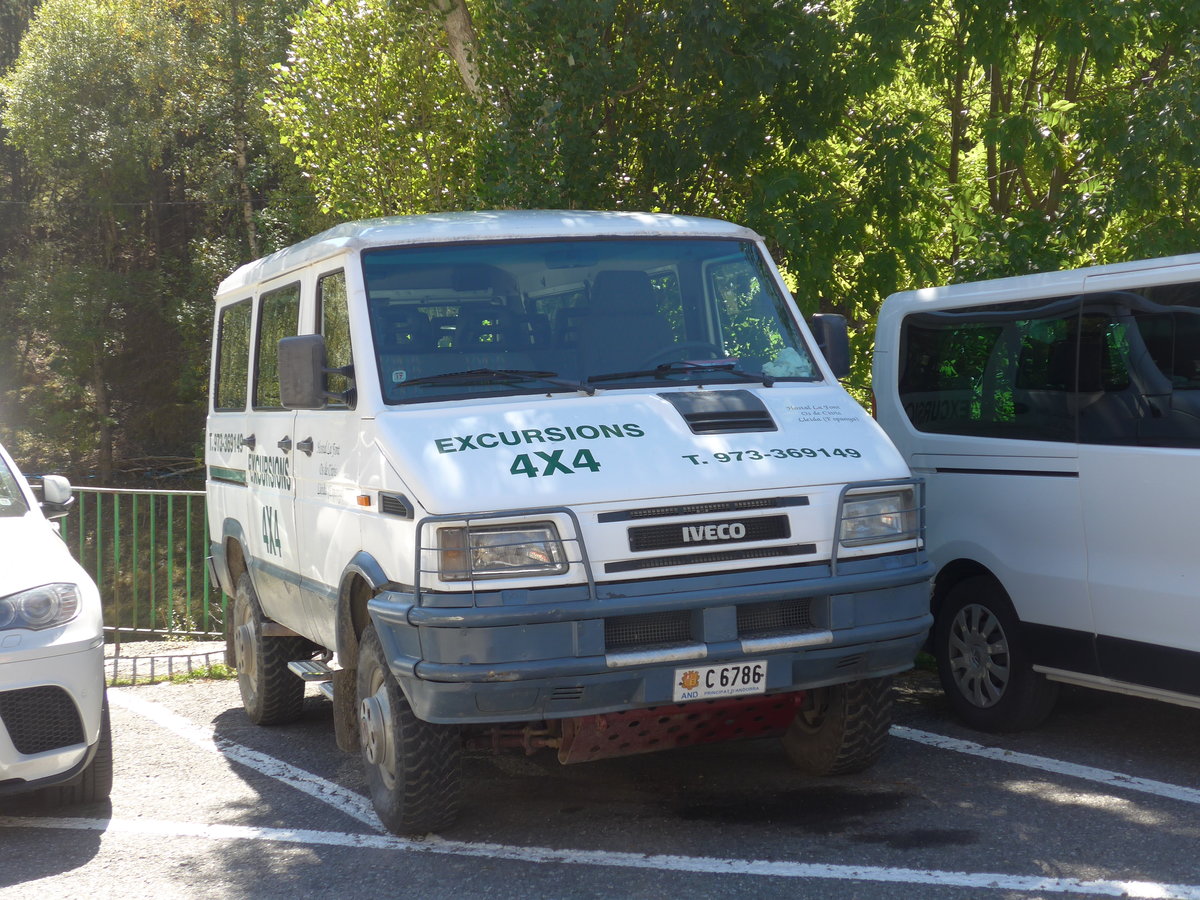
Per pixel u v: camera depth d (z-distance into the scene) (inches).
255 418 303.0
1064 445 253.0
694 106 466.3
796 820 219.6
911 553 213.5
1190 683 229.5
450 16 570.9
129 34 1579.7
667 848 207.9
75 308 1544.0
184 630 443.5
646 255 246.1
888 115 477.4
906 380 300.5
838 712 231.6
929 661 345.7
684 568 196.4
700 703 204.8
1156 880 186.2
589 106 456.8
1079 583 249.3
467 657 187.9
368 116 647.1
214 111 1536.7
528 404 218.4
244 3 1539.1
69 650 223.1
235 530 321.4
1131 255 427.2
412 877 200.7
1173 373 233.1
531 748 214.8
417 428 211.6
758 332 247.0
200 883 202.8
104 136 1523.1
